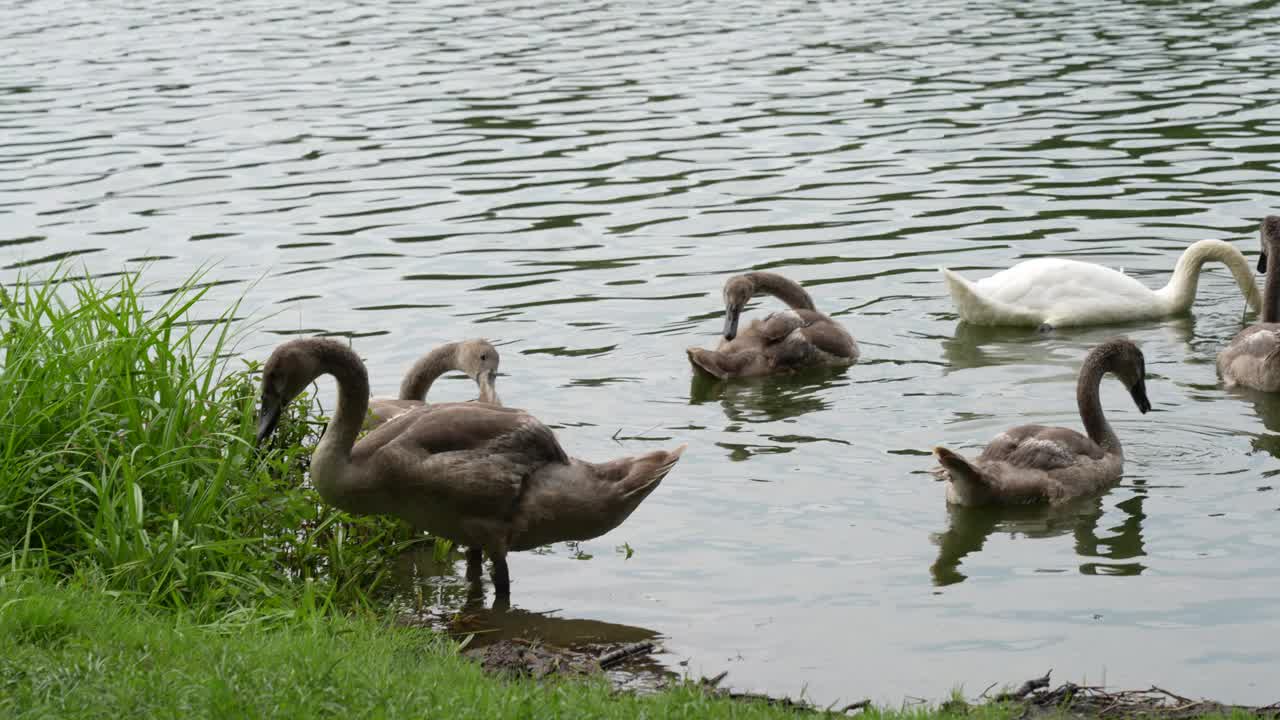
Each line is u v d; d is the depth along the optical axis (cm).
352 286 1811
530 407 1433
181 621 866
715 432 1373
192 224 2077
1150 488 1223
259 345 1583
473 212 2138
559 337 1642
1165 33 3394
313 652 799
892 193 2178
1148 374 1534
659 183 2272
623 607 1019
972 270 1859
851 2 4106
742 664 922
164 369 1091
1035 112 2644
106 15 4116
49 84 3112
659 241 1991
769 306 1777
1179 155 2314
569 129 2634
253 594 955
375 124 2703
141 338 1098
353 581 1060
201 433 1066
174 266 1880
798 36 3556
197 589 961
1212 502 1185
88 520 995
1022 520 1165
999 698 845
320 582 1043
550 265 1897
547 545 1138
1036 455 1211
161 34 3781
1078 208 2081
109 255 1922
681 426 1391
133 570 939
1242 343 1481
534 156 2453
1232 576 1042
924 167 2309
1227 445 1313
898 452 1316
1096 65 3047
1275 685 877
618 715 742
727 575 1069
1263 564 1060
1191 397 1450
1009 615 989
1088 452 1229
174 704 698
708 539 1134
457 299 1761
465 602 1038
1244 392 1459
